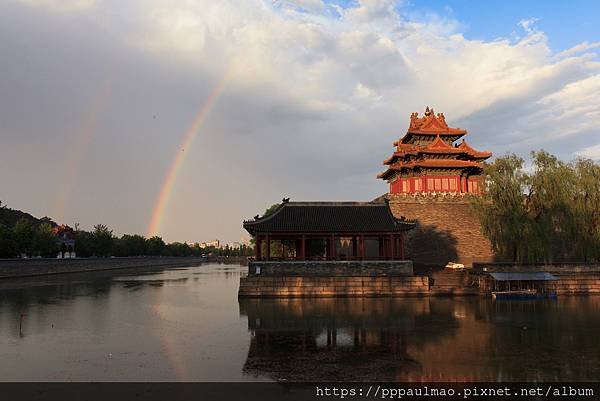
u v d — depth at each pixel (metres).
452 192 91.00
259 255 63.12
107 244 153.12
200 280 100.75
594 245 63.31
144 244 195.12
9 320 43.19
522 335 34.53
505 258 66.69
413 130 101.00
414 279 59.34
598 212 63.91
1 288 75.00
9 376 24.55
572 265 62.75
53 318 44.47
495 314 44.69
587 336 34.03
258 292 58.72
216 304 54.69
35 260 102.69
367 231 62.50
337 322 40.75
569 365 26.23
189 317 44.59
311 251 89.75
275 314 45.69
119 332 36.94
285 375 24.55
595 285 61.06
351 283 59.06
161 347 31.34
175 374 24.83
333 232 62.44
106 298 62.19
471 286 62.88
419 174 97.25
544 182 64.06
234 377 24.25
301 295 58.62
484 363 26.78
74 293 68.62
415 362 27.06
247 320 42.38
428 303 53.12
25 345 32.09
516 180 65.12
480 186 69.31
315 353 29.44
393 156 98.44
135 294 67.81
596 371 25.09
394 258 63.47
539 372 24.89
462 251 83.38
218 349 30.69
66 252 146.25
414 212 86.94
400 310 47.59
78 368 26.05
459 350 29.92
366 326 38.69
